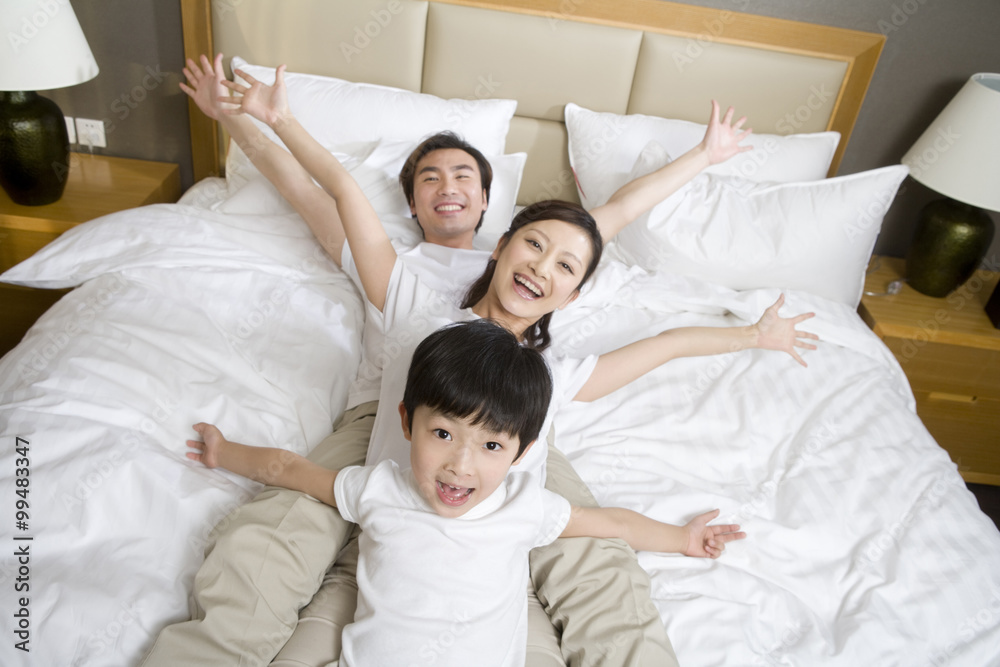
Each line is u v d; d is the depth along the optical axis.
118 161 2.33
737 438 1.51
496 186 2.03
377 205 1.92
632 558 1.19
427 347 1.02
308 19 2.08
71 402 1.22
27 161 1.91
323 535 1.11
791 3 2.10
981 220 2.11
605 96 2.20
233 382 1.39
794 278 1.94
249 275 1.65
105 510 1.10
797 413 1.58
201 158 2.34
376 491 1.06
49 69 1.82
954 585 1.23
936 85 2.21
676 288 1.87
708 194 1.95
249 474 1.20
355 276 1.56
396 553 1.00
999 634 1.17
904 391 1.83
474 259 1.76
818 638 1.15
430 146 1.81
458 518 1.02
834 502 1.37
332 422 1.45
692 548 1.26
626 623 1.08
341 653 0.98
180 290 1.58
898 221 2.44
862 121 2.29
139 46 2.17
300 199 1.70
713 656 1.10
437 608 0.96
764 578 1.25
